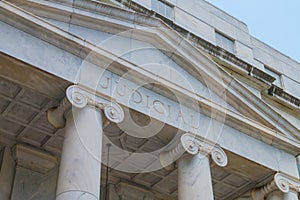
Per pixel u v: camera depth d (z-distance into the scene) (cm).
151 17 1889
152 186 2119
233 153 1900
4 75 1562
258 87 2639
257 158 1966
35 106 1756
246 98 2052
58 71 1580
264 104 2080
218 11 2952
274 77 2795
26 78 1573
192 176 1706
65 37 1628
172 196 2158
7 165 1836
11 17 1545
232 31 2939
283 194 1962
